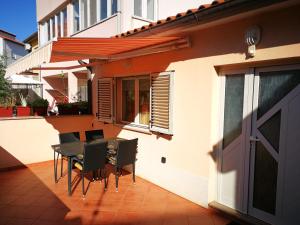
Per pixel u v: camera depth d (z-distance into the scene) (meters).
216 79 5.16
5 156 7.84
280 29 3.91
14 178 7.11
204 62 5.18
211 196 5.38
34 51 5.14
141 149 7.13
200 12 4.21
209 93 5.12
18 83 14.02
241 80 4.90
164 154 6.34
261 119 4.56
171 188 6.18
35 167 8.16
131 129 7.44
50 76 16.19
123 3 8.19
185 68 5.60
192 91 5.48
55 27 13.38
